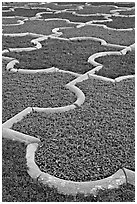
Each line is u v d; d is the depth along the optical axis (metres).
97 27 10.48
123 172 3.71
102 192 3.46
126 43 8.59
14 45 8.30
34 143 4.23
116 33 9.70
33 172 3.72
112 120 4.73
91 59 7.27
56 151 4.07
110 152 4.04
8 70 6.66
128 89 5.74
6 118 4.84
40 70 6.59
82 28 10.33
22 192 3.47
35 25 10.75
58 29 10.12
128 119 4.76
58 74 6.45
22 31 9.82
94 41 8.84
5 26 10.57
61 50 7.95
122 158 3.94
